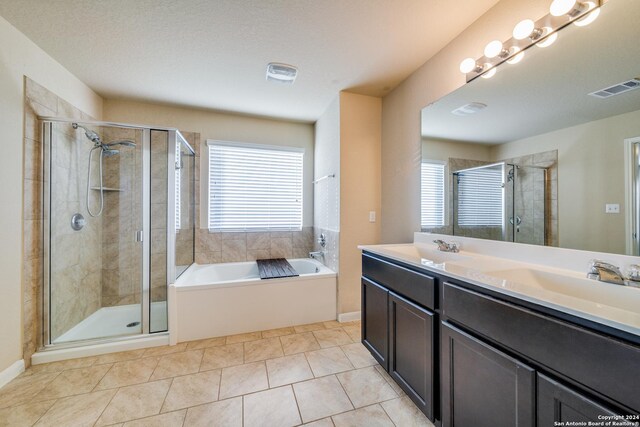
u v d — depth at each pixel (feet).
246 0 4.82
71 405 4.74
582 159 3.78
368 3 4.90
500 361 3.01
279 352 6.59
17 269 5.66
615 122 3.42
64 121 6.46
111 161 8.03
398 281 5.03
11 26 5.42
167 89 8.28
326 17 5.25
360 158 8.71
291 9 5.04
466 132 5.68
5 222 5.37
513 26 4.63
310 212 11.49
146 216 7.26
